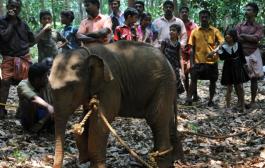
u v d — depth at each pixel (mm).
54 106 4551
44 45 9094
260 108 10258
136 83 5270
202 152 6727
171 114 5602
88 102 4832
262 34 10258
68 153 6410
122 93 5172
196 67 10586
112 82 4922
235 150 6934
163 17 10797
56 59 4664
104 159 4980
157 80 5383
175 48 10195
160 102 5418
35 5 24828
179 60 10266
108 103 4891
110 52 5137
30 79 6953
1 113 8234
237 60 10008
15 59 8242
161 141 5531
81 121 5098
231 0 13969
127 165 5984
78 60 4641
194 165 6047
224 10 13992
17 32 8273
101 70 4691
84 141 5203
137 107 5426
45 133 7328
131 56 5289
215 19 13984
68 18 9859
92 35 7953
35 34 9094
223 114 9688
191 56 10773
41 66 6930
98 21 8609
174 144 5867
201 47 10555
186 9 11508
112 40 8859
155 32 10508
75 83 4543
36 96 6855
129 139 7371
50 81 4547
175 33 10125
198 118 9320
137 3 10336
